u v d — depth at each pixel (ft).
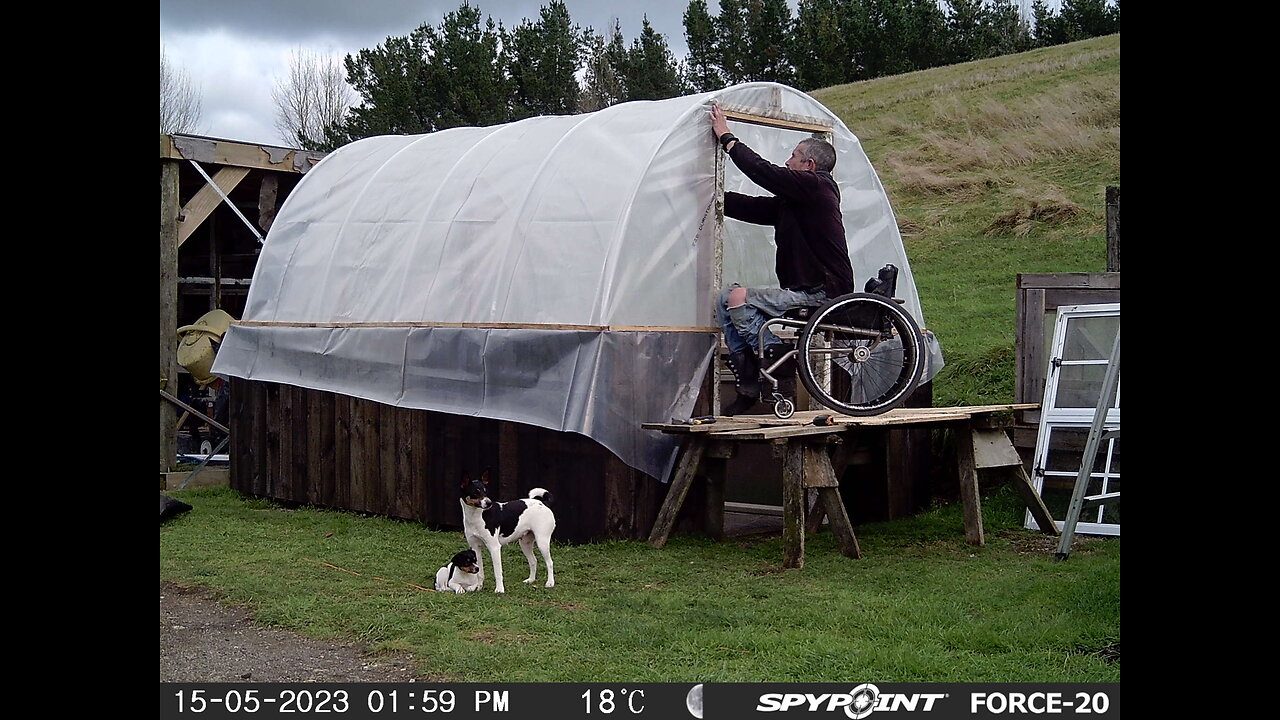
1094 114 78.89
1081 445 30.12
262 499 37.63
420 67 121.39
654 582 23.57
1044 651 18.33
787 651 18.21
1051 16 144.46
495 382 28.48
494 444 30.17
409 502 32.45
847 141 33.04
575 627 19.85
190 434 46.44
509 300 28.66
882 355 27.66
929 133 84.48
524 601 21.81
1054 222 57.31
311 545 28.37
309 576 24.48
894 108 96.22
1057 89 87.66
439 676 17.40
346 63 130.72
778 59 140.97
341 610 21.21
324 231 35.83
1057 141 73.46
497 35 130.93
